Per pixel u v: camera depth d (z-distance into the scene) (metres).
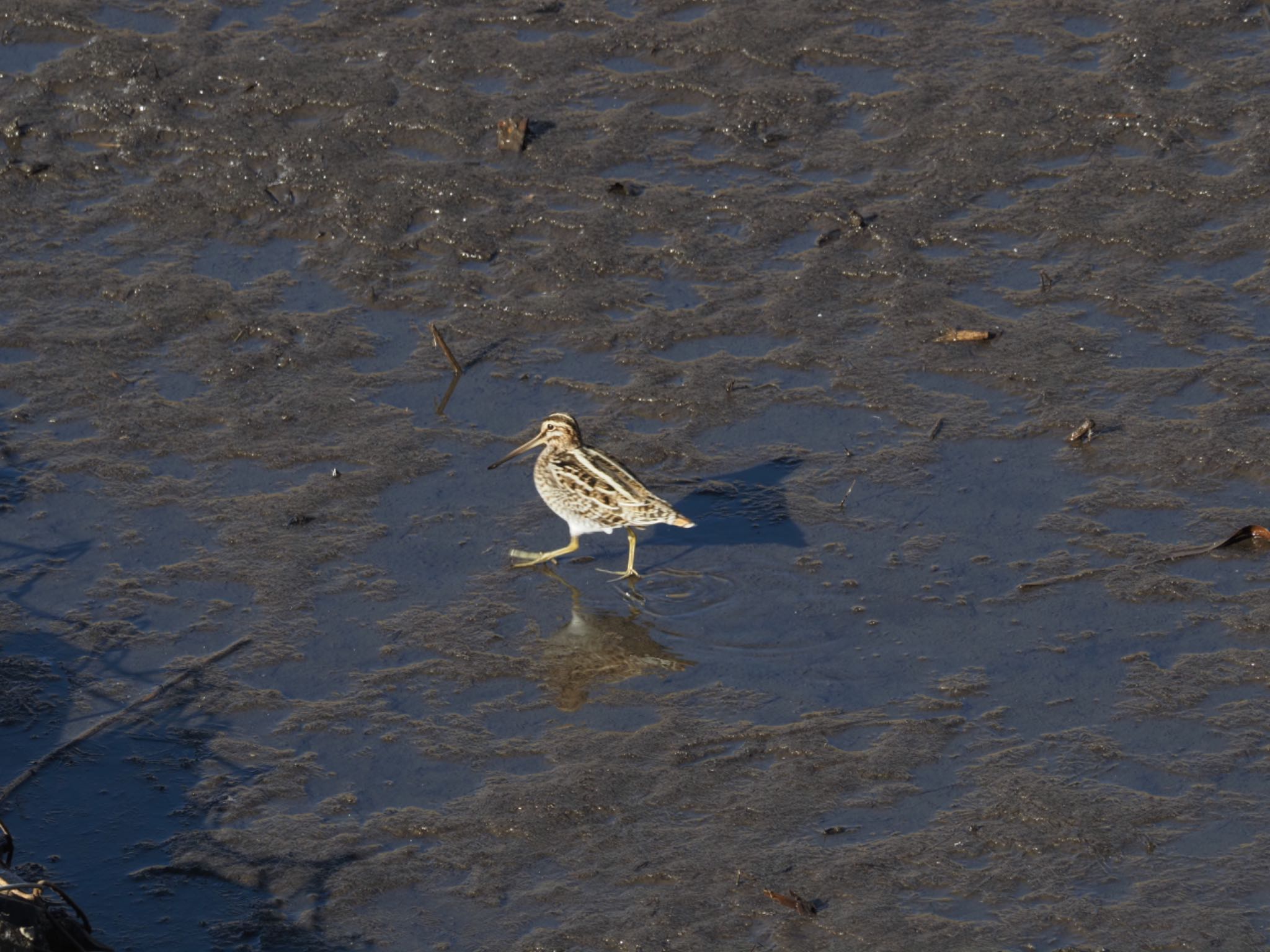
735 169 18.03
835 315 15.95
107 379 15.24
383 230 17.22
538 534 13.56
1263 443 14.00
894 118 18.61
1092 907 9.90
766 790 10.94
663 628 12.55
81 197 17.86
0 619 12.50
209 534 13.45
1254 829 10.45
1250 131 18.06
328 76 19.42
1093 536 13.20
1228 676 11.77
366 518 13.66
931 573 12.92
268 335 15.77
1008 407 14.73
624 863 10.39
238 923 10.02
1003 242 16.86
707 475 14.09
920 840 10.47
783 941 9.77
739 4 20.72
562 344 15.71
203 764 11.25
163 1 21.02
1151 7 20.27
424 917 10.05
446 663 12.19
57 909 9.60
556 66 19.69
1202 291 15.95
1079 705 11.59
